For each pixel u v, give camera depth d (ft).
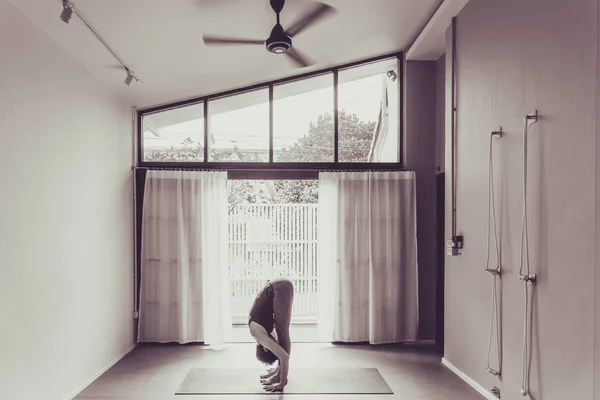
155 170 16.74
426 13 13.73
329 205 16.90
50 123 10.64
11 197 9.02
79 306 12.09
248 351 15.85
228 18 11.71
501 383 10.55
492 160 11.02
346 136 17.47
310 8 11.48
